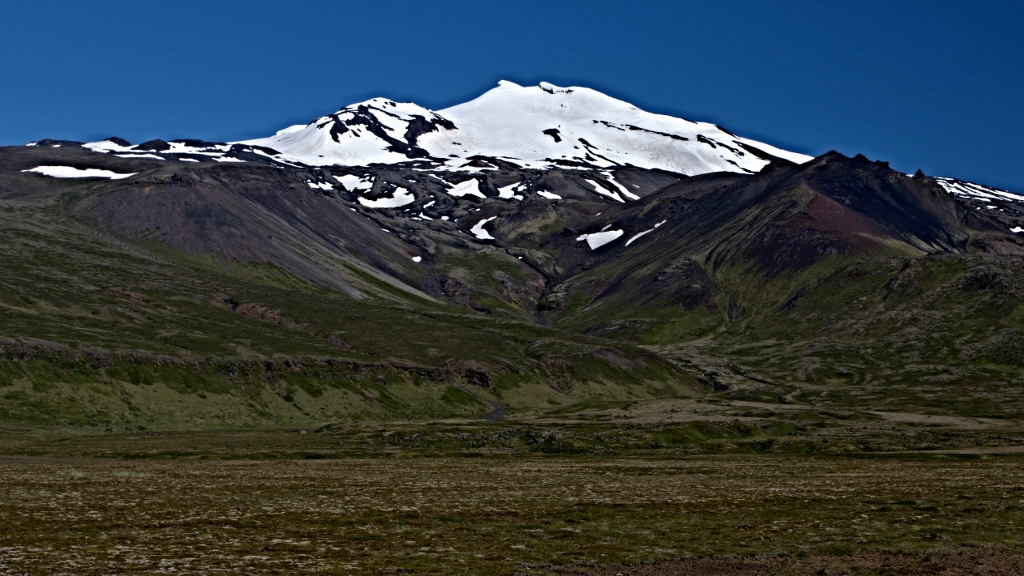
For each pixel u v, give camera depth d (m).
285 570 35.38
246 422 140.50
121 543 40.28
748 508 56.06
